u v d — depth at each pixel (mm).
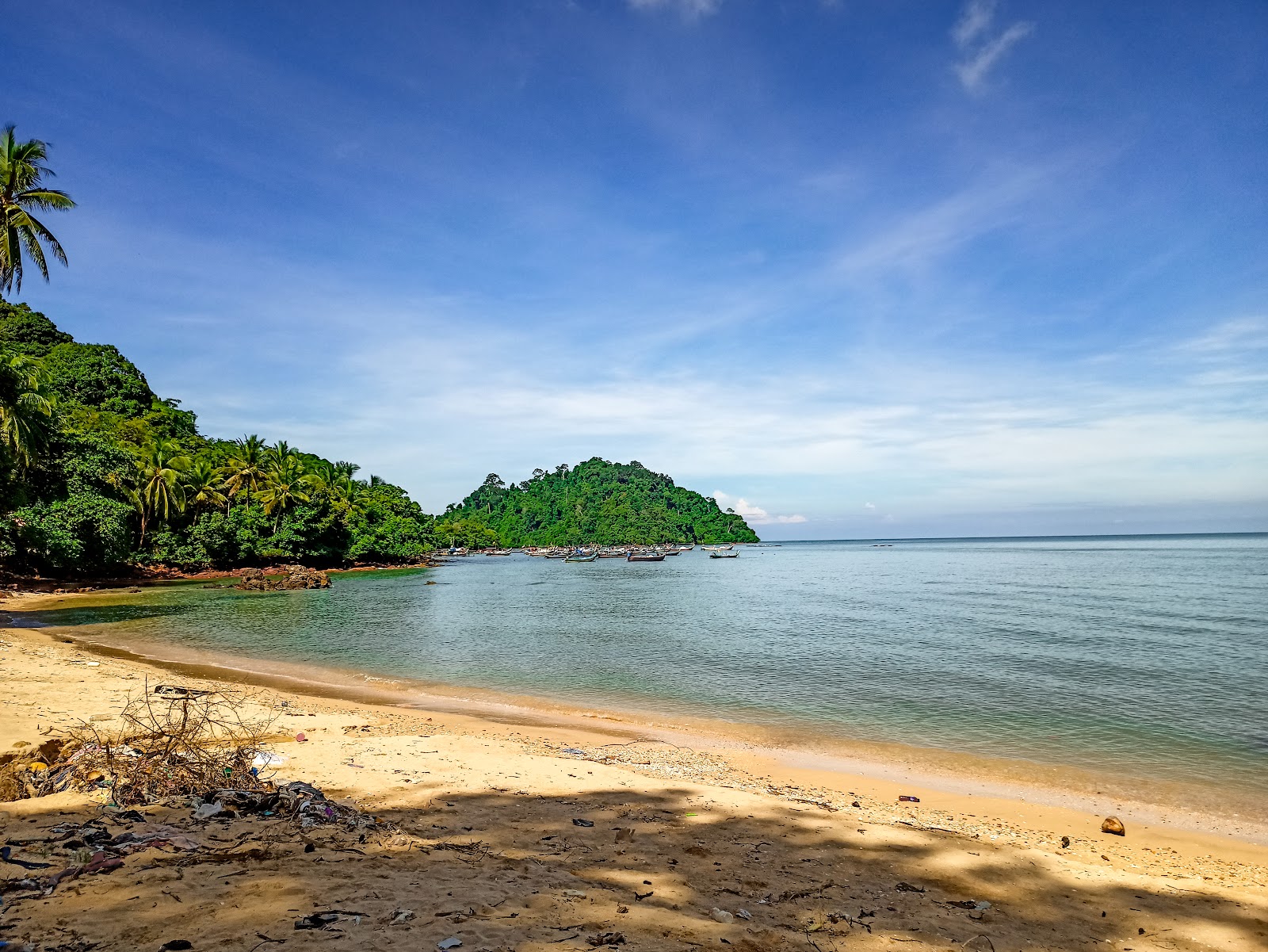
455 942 4820
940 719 18391
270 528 83000
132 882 5441
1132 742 16297
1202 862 9766
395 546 112438
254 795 8328
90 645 27578
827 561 149250
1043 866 8969
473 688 22062
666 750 15156
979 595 58156
